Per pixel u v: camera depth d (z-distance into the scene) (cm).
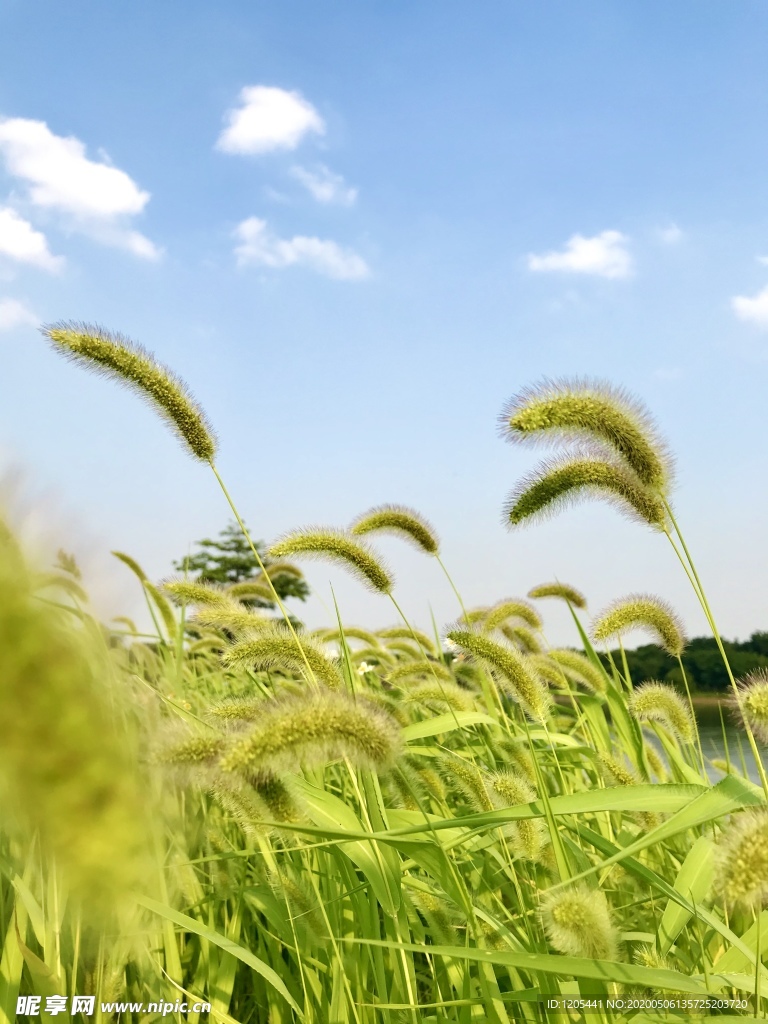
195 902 342
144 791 103
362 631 684
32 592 93
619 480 310
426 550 499
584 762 575
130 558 474
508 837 354
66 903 261
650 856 429
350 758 230
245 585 711
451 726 406
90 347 383
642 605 446
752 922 323
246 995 396
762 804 243
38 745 93
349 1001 292
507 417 306
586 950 230
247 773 225
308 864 372
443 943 321
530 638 635
